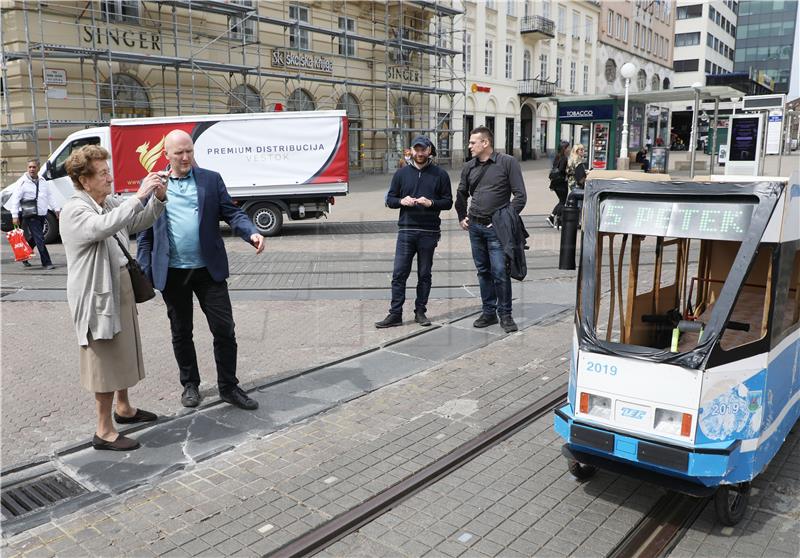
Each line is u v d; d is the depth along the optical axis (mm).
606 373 3600
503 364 6281
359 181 30781
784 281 3592
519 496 3973
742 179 3633
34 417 5133
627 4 53562
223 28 25297
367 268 11227
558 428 3822
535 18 42219
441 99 37250
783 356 3777
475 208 7176
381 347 6836
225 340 5148
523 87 43500
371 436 4742
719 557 3398
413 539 3533
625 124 20359
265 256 12586
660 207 3701
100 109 21094
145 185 4219
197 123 15703
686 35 60344
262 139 15852
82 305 4242
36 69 20156
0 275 11195
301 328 7578
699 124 56000
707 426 3365
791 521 3721
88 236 4133
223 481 4117
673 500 3955
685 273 4586
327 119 16000
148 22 22734
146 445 4621
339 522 3631
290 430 4863
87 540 3498
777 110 15250
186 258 4953
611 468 3646
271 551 3393
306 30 28156
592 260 3797
